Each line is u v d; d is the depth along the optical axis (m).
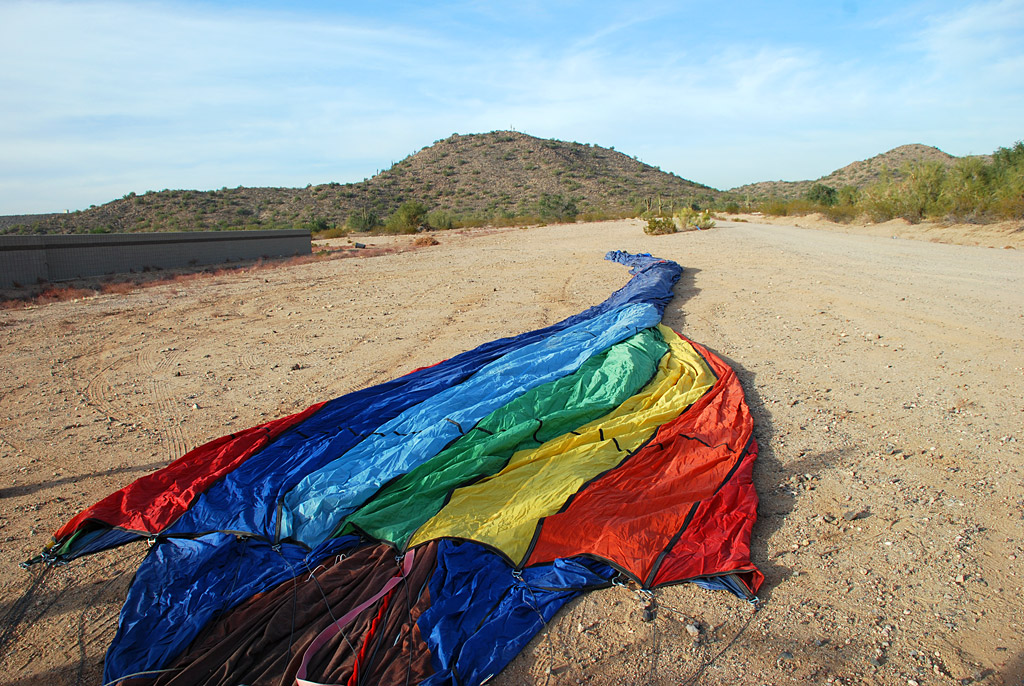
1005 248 20.17
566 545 4.71
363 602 4.23
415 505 5.29
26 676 3.85
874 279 15.03
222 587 4.48
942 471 5.77
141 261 27.03
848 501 5.38
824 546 4.77
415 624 4.02
